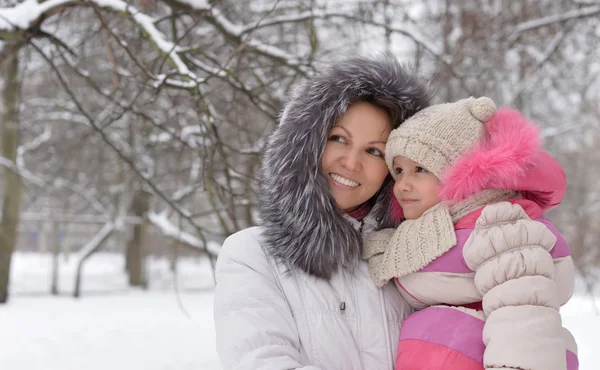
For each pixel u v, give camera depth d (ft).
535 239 4.33
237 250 5.15
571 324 18.66
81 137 24.91
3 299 27.86
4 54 15.16
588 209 40.73
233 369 4.40
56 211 35.81
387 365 4.80
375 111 5.28
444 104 5.27
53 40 13.57
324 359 4.66
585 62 23.41
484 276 4.33
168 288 38.68
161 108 19.89
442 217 4.85
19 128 28.19
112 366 15.71
